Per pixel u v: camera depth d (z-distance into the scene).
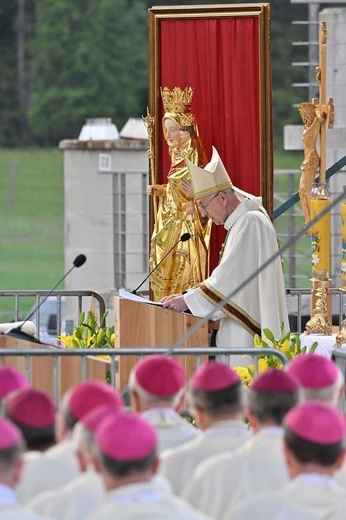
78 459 16.28
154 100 33.00
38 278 105.56
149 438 14.27
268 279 30.34
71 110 127.56
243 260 30.41
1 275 106.56
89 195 50.47
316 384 18.55
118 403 17.47
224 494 16.48
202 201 30.95
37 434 16.69
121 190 49.03
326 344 29.77
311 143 31.25
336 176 44.31
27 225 124.69
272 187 32.53
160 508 14.13
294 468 15.14
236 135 32.75
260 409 17.08
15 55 132.12
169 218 32.22
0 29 132.12
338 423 15.02
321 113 31.20
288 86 117.56
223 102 32.84
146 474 14.25
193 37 32.84
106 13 126.69
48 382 24.05
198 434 18.42
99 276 50.19
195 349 23.11
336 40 45.72
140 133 53.84
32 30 132.12
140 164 50.69
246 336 30.34
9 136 133.50
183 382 18.62
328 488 14.95
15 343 25.94
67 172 50.56
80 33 127.56
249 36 32.62
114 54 126.75
